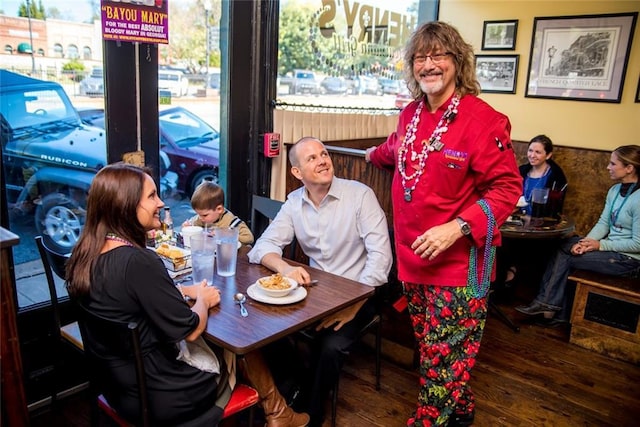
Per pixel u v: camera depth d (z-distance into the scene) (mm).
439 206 1826
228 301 1721
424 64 1758
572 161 3992
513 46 4207
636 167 3178
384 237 2176
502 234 2836
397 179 1967
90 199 1434
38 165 2201
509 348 3012
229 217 2496
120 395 1451
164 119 2639
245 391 1697
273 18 3010
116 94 2377
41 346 2256
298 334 2201
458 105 1777
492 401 2465
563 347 3055
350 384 2555
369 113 3865
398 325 2709
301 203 2264
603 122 3893
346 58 3617
